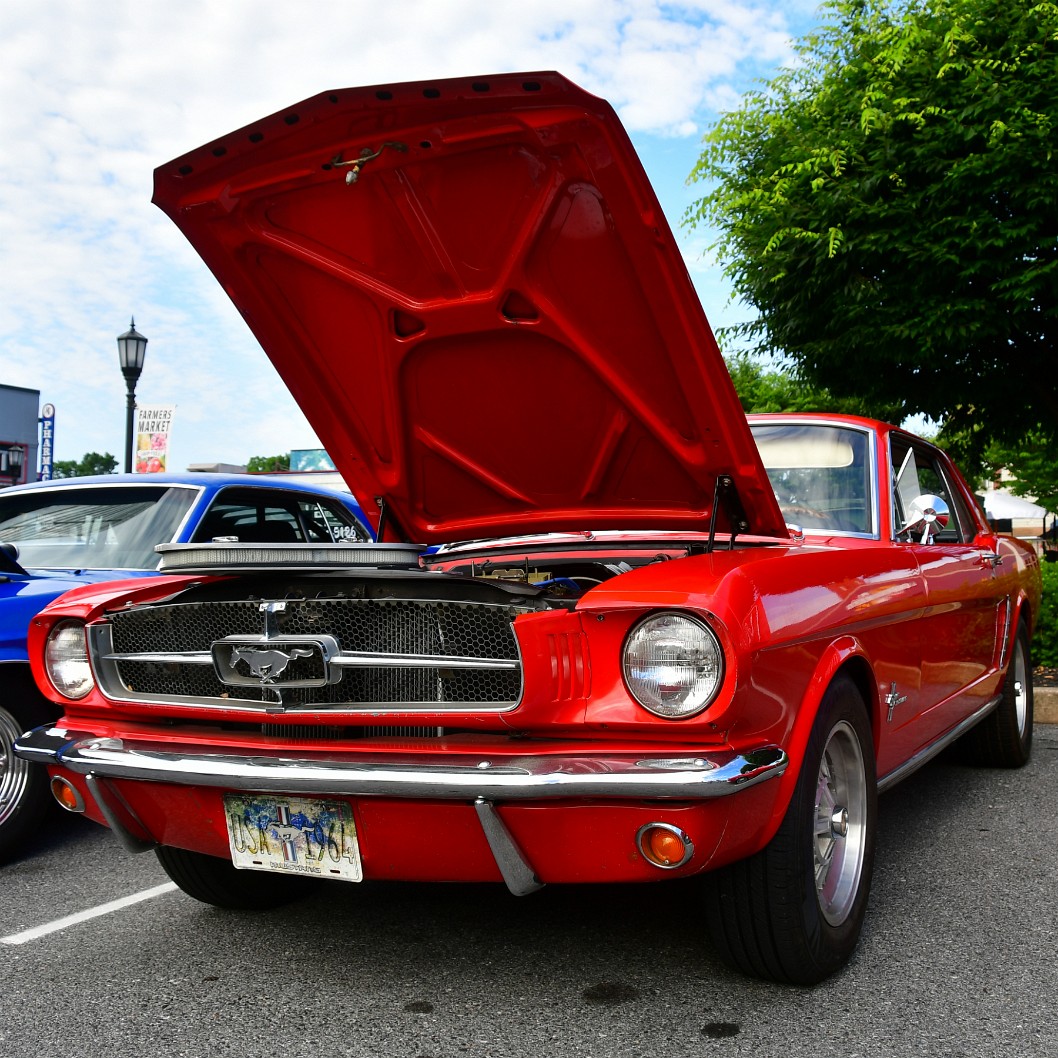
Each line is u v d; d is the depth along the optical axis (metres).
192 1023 2.50
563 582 3.17
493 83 2.48
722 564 2.48
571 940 2.97
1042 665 7.74
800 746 2.45
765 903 2.45
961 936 2.96
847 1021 2.42
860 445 3.89
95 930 3.16
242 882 3.25
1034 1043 2.30
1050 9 7.29
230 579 2.87
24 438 30.08
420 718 2.39
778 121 8.80
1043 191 7.12
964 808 4.46
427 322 3.09
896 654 3.24
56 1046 2.39
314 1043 2.38
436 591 2.57
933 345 7.74
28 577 4.06
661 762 2.19
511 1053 2.31
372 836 2.41
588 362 2.99
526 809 2.25
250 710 2.59
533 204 2.76
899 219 7.72
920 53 7.78
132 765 2.59
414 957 2.88
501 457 3.44
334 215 2.98
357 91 2.55
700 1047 2.31
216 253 3.13
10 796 3.83
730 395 2.85
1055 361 8.49
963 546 4.38
